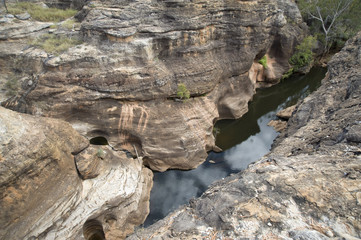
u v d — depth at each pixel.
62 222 10.40
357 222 6.22
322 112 14.07
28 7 20.12
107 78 15.84
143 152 16.30
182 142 16.52
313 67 31.41
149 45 16.86
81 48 16.41
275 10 23.47
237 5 19.62
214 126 21.20
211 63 19.03
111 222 12.35
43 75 15.67
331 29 31.52
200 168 17.08
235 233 6.75
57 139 10.86
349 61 17.17
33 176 9.49
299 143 11.80
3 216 8.70
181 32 17.53
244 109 22.47
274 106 24.66
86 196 11.65
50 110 15.72
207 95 19.30
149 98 16.73
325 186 7.38
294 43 27.72
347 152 8.78
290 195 7.39
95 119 16.48
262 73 26.78
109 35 16.36
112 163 13.80
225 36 20.41
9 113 9.64
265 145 19.36
